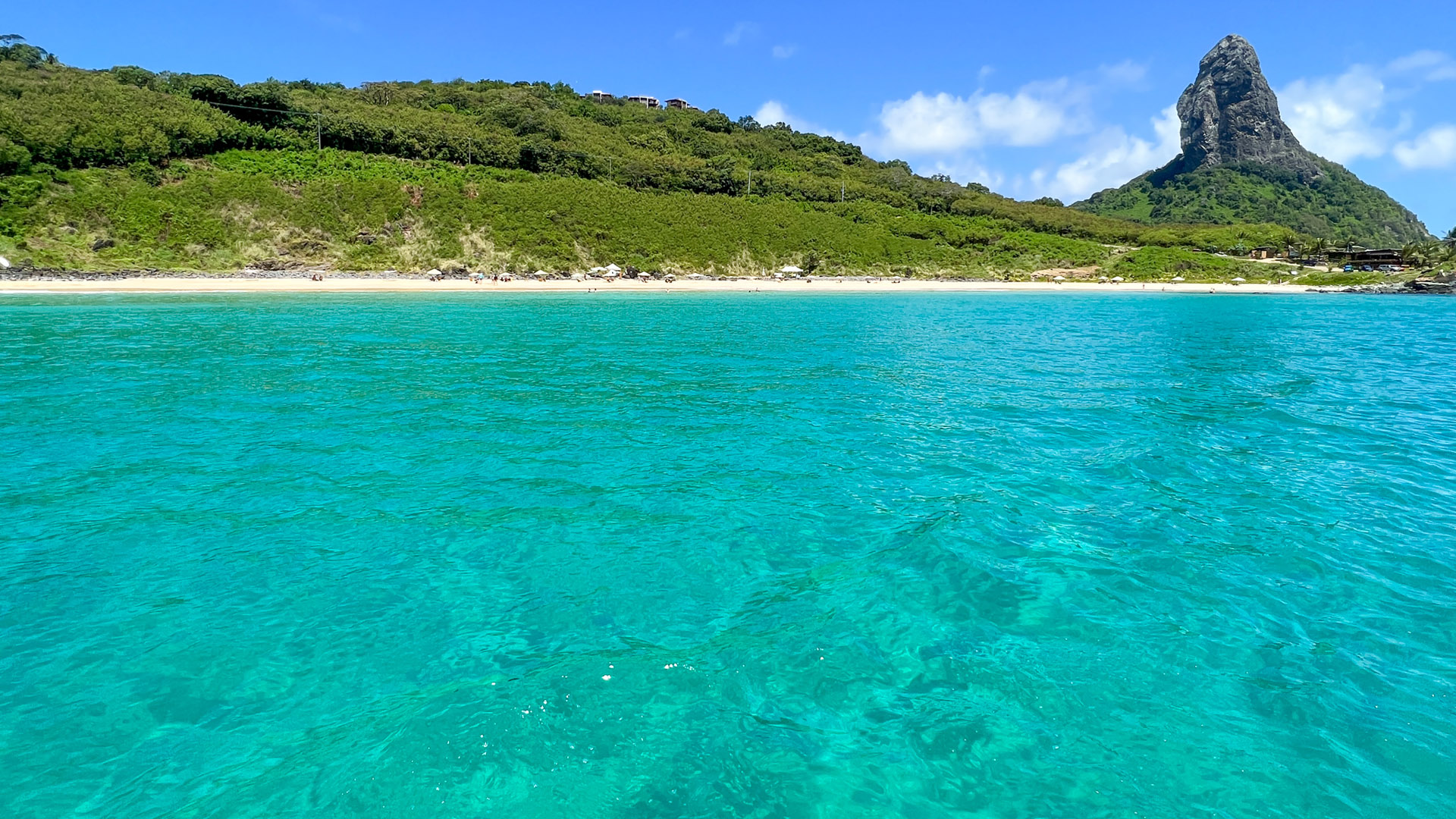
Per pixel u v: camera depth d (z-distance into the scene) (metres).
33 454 10.55
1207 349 25.31
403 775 4.11
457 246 63.28
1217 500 8.85
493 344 24.50
